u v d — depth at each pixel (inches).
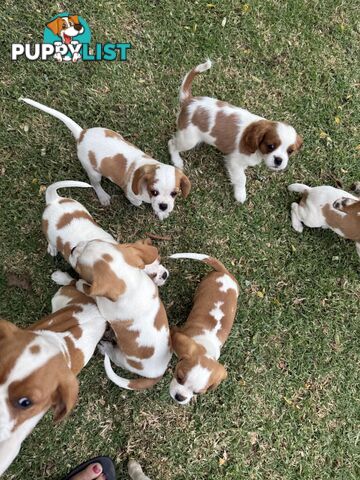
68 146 41.6
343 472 43.9
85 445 38.8
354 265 46.9
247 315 43.5
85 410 39.0
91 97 42.6
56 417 24.5
